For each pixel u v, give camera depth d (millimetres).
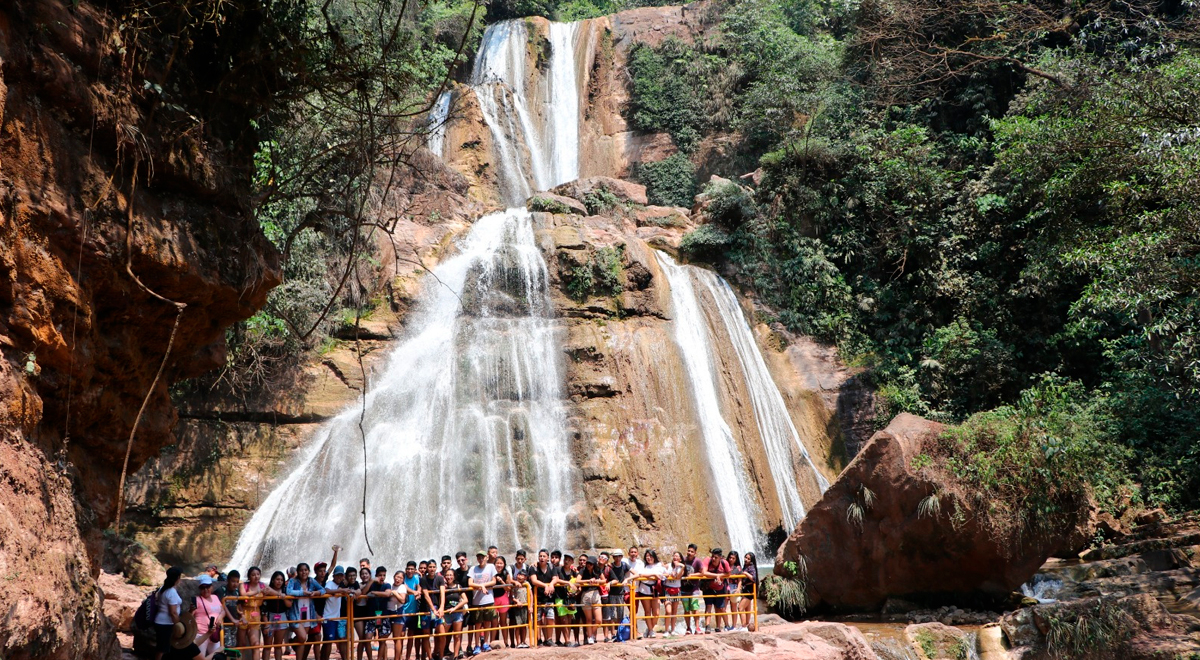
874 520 17797
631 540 23703
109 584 14547
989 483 17188
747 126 37219
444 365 25469
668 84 41344
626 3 52875
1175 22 27453
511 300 26969
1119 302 18516
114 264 7496
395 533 22828
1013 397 28531
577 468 24469
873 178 32656
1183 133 18078
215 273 8742
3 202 6344
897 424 18250
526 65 43094
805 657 13250
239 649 10648
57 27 6875
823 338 31062
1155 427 23438
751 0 40188
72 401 7531
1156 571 17719
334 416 23797
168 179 8203
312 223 10398
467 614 13008
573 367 25984
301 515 22562
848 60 35500
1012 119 26922
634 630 13766
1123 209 22625
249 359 23375
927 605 18062
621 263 28141
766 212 33250
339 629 12219
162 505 21750
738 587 15227
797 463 27938
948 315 31234
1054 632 14820
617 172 41125
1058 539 17391
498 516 23500
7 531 5898
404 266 26875
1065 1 31516
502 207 35219
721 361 28766
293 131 10383
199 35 8602
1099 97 22391
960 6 32719
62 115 7000
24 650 5930
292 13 9164
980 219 30891
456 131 38094
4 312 6434
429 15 34781
